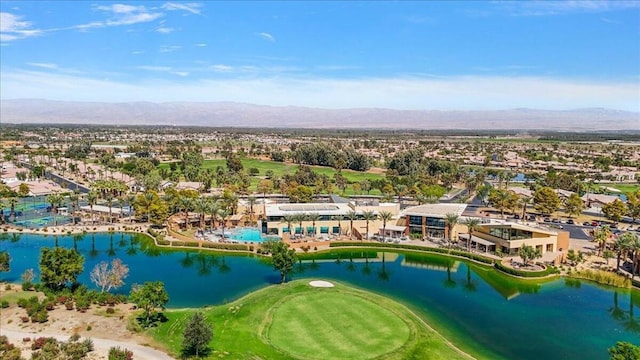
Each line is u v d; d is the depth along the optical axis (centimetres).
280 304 9794
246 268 13200
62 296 9719
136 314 9206
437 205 18075
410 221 16875
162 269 13075
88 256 14312
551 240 14188
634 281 11519
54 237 16488
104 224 17962
